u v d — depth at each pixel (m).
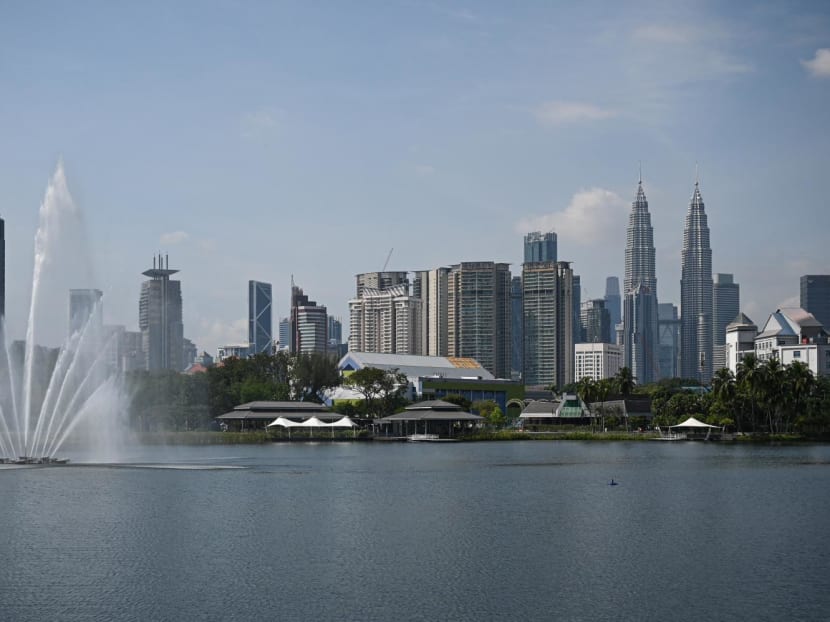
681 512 109.06
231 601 66.44
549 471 167.38
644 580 72.81
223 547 85.25
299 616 62.97
